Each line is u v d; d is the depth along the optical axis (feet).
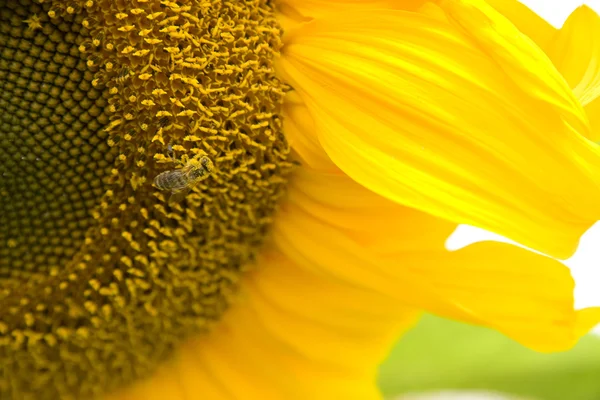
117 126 1.43
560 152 1.34
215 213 1.46
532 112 1.34
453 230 1.45
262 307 1.52
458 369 1.58
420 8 1.38
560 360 1.55
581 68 1.38
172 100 1.41
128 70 1.41
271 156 1.44
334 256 1.46
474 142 1.35
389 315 1.51
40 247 1.48
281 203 1.48
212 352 1.54
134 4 1.40
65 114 1.42
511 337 1.41
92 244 1.47
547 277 1.43
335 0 1.41
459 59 1.36
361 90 1.38
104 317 1.49
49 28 1.40
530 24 1.38
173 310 1.51
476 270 1.44
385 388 1.58
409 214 1.45
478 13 1.35
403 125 1.36
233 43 1.41
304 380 1.53
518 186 1.34
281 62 1.42
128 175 1.44
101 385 1.53
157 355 1.53
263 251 1.51
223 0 1.41
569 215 1.34
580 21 1.37
